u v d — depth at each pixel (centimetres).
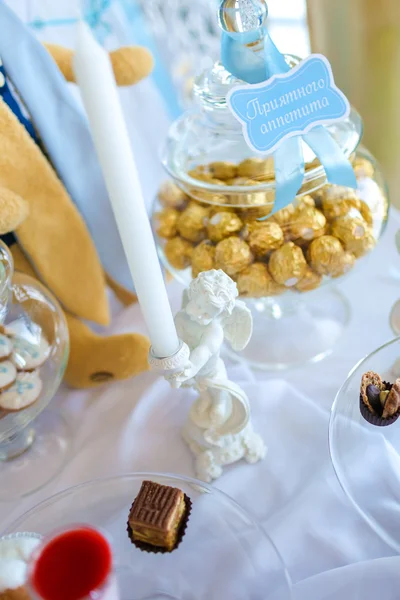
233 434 58
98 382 69
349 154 60
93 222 74
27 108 68
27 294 61
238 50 56
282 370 67
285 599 48
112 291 81
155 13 91
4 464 64
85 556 46
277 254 59
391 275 74
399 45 78
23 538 52
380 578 48
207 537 53
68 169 71
